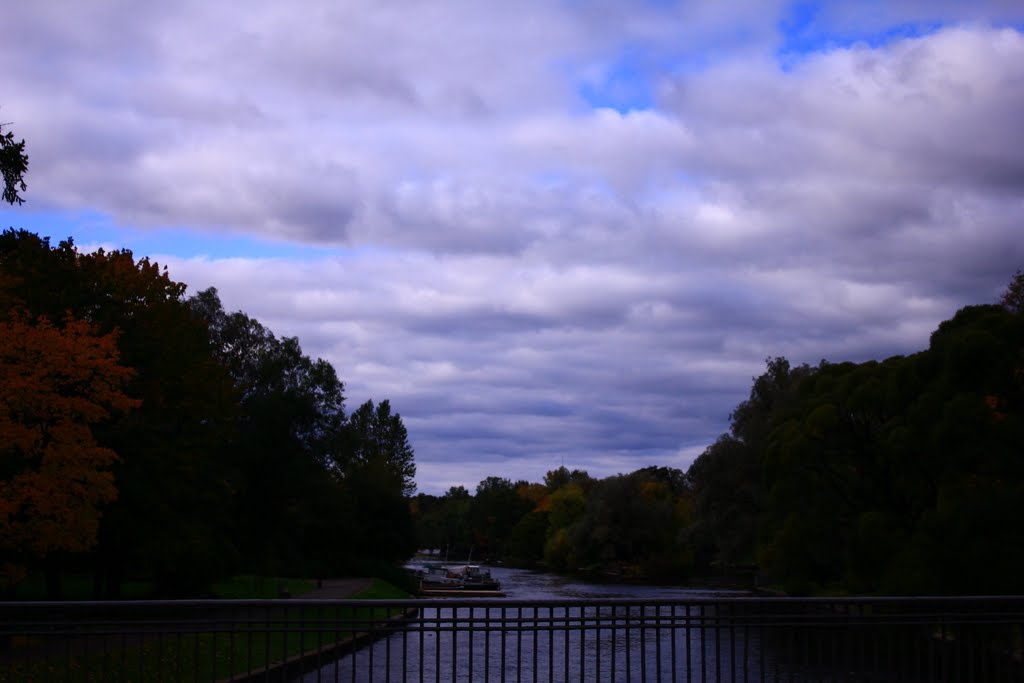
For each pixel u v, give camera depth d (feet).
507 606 34.86
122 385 115.44
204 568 136.87
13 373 89.92
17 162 70.59
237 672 55.01
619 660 69.67
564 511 441.27
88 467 94.02
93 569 133.90
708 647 77.51
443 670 66.95
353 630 33.32
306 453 239.71
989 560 108.47
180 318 139.85
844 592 147.13
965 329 117.80
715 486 223.10
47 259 118.32
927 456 122.72
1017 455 112.47
